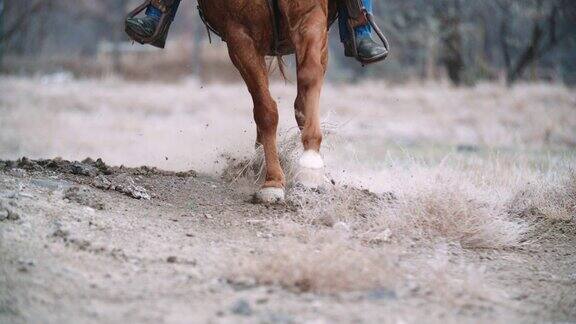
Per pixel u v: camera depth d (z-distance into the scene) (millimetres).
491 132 27844
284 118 26781
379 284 8383
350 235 10352
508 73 45438
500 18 48656
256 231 10516
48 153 24141
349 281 8250
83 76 54500
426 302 8008
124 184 12117
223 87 45438
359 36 12547
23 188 11133
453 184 11844
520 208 13289
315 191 11711
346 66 72812
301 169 11773
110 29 75125
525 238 11570
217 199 12094
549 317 7949
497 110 32938
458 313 7754
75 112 35969
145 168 13781
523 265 10117
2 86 42312
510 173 15039
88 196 11031
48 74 61438
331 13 12594
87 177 12453
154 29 12898
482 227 10984
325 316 7363
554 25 44156
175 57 68812
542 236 11898
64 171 12570
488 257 10398
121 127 31188
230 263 8758
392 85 45125
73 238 9242
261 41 11727
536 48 44156
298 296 7973
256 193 12016
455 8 43906
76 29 93188
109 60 68500
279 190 11922
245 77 11797
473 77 45344
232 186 12992
